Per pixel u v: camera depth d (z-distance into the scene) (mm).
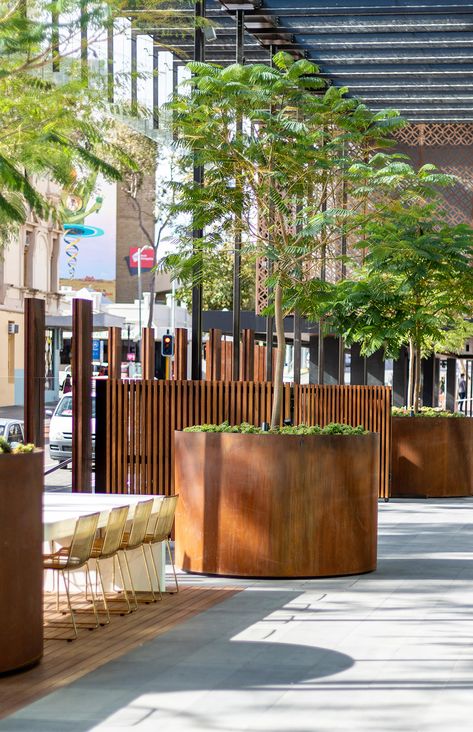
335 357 25844
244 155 12305
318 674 7383
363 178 13164
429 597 10367
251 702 6688
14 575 7336
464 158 26016
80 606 9891
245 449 11328
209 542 11477
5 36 8156
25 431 10883
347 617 9391
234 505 11383
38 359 10969
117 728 6137
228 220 12914
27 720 6289
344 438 11523
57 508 9500
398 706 6598
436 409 22000
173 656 7914
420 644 8328
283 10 17031
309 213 14078
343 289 19125
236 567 11367
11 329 12195
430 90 21656
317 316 14461
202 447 11500
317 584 11070
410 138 26156
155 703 6656
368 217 13422
